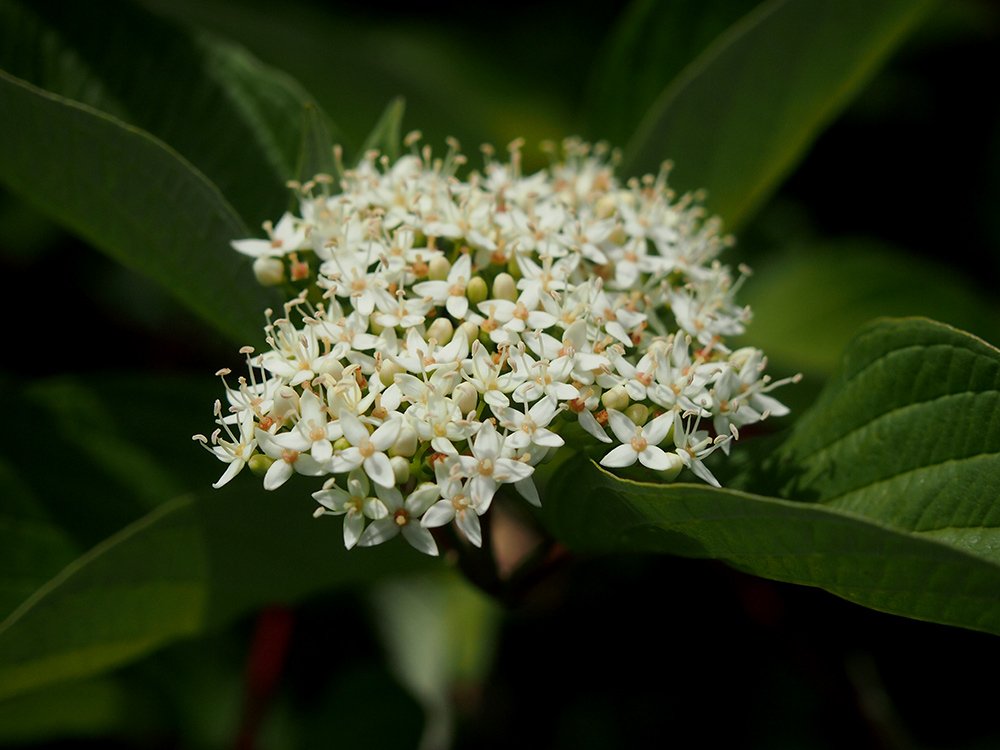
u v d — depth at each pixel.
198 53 0.26
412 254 0.24
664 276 0.25
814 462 0.24
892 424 0.23
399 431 0.23
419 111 0.29
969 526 0.23
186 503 0.24
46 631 0.25
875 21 0.26
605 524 0.24
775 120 0.27
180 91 0.26
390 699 0.29
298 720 0.29
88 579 0.24
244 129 0.26
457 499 0.23
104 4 0.26
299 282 0.25
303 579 0.26
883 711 0.28
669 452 0.24
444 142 0.29
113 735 0.29
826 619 0.29
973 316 0.30
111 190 0.24
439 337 0.24
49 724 0.28
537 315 0.24
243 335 0.26
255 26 0.31
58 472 0.27
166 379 0.27
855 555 0.22
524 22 0.35
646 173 0.28
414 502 0.23
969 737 0.29
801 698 0.29
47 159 0.24
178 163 0.24
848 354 0.24
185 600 0.26
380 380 0.23
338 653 0.30
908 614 0.22
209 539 0.25
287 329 0.24
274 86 0.26
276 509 0.24
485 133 0.29
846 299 0.30
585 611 0.30
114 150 0.24
